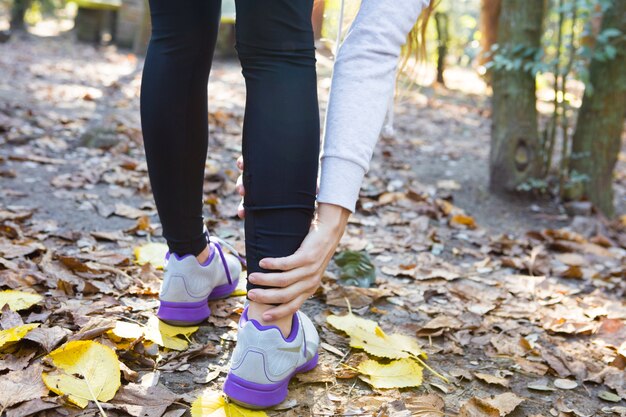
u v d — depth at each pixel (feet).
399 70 4.41
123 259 5.54
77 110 12.26
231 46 25.02
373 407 3.84
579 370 4.64
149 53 3.91
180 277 4.36
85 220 6.72
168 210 4.17
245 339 3.61
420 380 4.15
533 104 9.44
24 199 7.13
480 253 7.27
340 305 5.30
